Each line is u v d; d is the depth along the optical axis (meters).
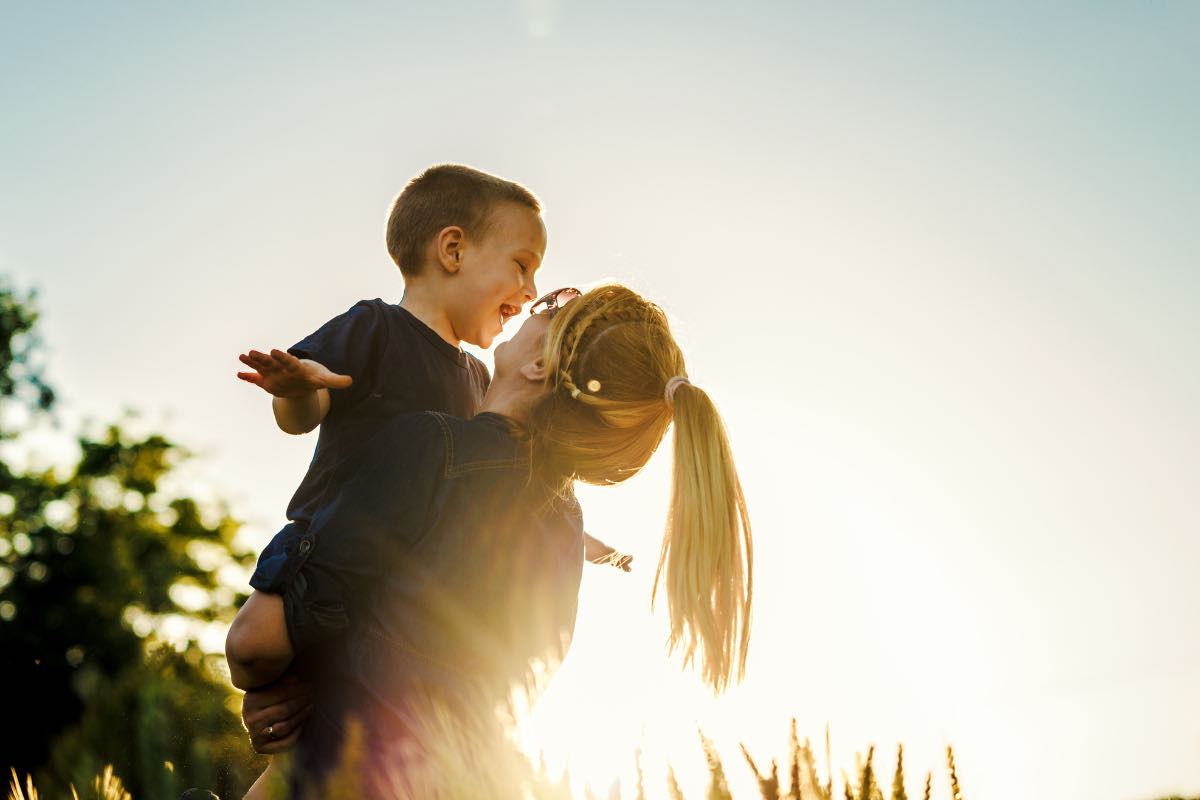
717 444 2.28
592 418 2.29
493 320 2.83
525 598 2.19
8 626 26.70
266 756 1.98
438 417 2.19
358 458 2.15
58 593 28.61
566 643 2.31
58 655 26.09
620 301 2.41
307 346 2.42
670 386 2.33
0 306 30.56
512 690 1.91
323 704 2.02
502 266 2.78
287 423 2.35
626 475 2.38
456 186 2.80
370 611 2.05
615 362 2.31
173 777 0.98
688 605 2.19
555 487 2.30
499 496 2.17
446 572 2.06
